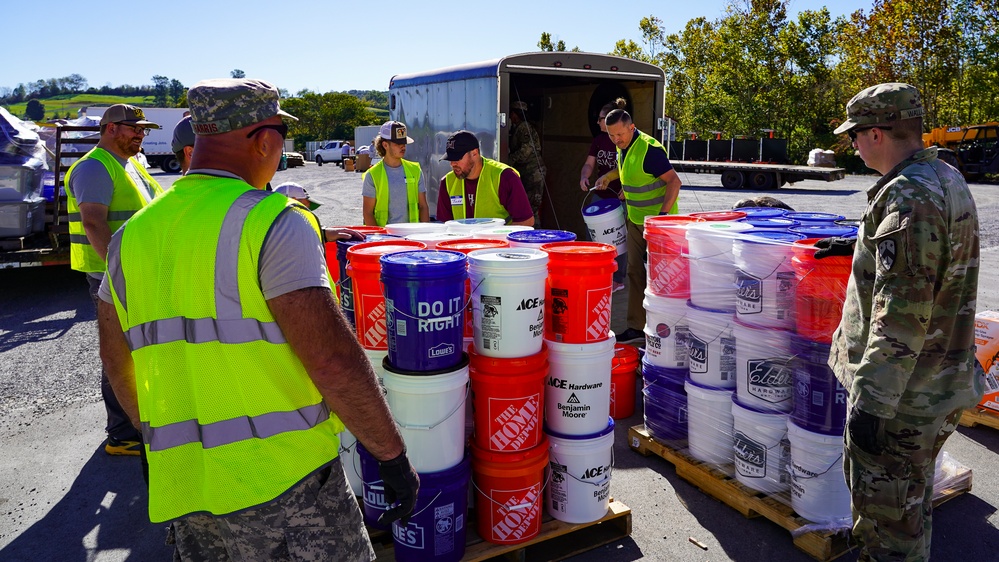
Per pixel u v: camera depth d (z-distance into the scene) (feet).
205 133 5.52
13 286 29.14
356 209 54.29
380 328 9.15
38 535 10.68
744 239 10.27
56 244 25.05
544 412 9.72
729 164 75.56
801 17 106.01
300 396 5.49
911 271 7.02
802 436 9.56
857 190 71.92
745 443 10.57
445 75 23.04
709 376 11.30
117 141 13.02
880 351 7.21
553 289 9.27
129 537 10.61
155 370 5.40
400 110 27.68
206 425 5.32
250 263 5.17
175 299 5.32
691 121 121.90
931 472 7.95
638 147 17.33
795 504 9.93
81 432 14.42
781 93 109.19
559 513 9.76
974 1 91.30
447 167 23.20
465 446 9.16
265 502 5.31
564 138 26.53
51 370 18.17
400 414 8.35
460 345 8.46
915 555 7.97
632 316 18.40
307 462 5.49
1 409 15.64
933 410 7.53
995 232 38.60
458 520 8.75
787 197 63.41
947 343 7.48
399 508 5.91
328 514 5.65
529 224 16.05
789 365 9.98
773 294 9.97
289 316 5.14
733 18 111.55
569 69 20.35
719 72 115.03
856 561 9.41
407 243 10.18
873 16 99.09
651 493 11.51
